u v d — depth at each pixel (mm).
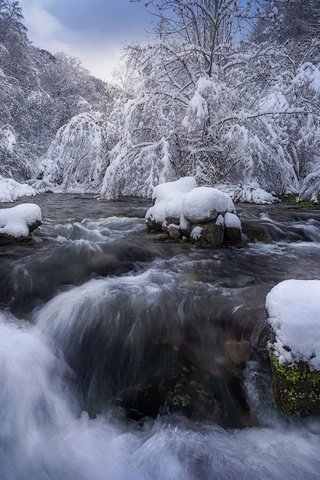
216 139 10562
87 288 3908
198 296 3658
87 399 2832
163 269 4539
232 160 10867
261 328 2930
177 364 2873
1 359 2834
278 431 2271
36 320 3486
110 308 3434
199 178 10297
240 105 10938
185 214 5477
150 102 10836
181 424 2430
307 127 10711
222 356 2865
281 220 7379
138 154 10602
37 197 12898
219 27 11500
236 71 11273
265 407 2443
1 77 18891
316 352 2160
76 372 3027
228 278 4215
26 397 2686
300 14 16812
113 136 12406
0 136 16203
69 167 13195
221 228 5477
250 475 2037
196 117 9828
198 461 2141
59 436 2451
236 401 2551
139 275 4340
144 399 2666
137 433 2391
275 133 10500
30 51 26484
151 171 10398
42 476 2172
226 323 3158
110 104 14500
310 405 2188
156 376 2820
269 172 10891
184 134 10688
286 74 11312
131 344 3096
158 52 10859
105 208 9508
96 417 2619
